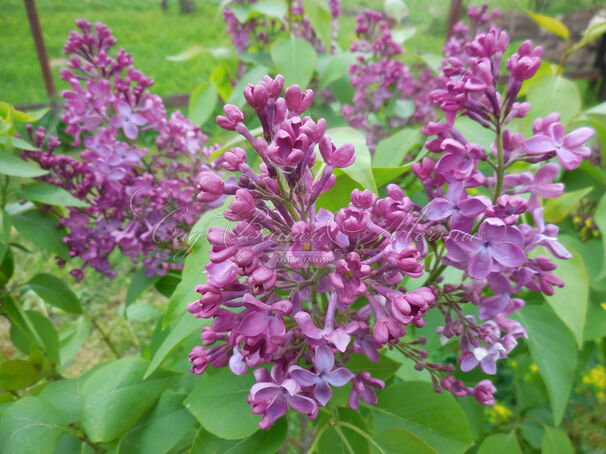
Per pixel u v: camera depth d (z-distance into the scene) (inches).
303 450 8.3
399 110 14.4
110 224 10.1
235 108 5.1
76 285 21.6
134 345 20.5
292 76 11.7
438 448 7.1
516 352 10.6
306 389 5.2
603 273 8.2
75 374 19.2
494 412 16.2
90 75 10.1
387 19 15.7
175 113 10.6
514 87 5.7
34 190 9.1
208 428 6.2
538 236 6.0
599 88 35.5
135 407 7.2
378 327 5.0
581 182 9.9
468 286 6.4
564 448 10.6
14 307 9.7
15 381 8.9
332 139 7.0
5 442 6.8
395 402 7.4
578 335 7.3
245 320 4.8
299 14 14.2
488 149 7.5
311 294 5.5
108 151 9.5
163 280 11.2
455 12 22.4
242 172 5.0
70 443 7.8
